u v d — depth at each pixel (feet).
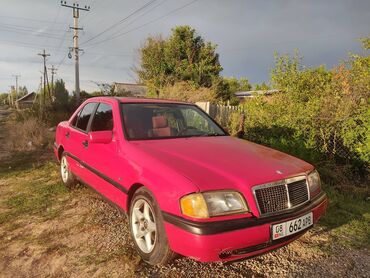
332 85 24.25
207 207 8.82
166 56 78.79
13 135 38.91
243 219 8.99
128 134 12.65
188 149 11.55
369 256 11.50
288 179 10.09
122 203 12.03
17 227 13.92
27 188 19.30
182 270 10.39
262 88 30.78
